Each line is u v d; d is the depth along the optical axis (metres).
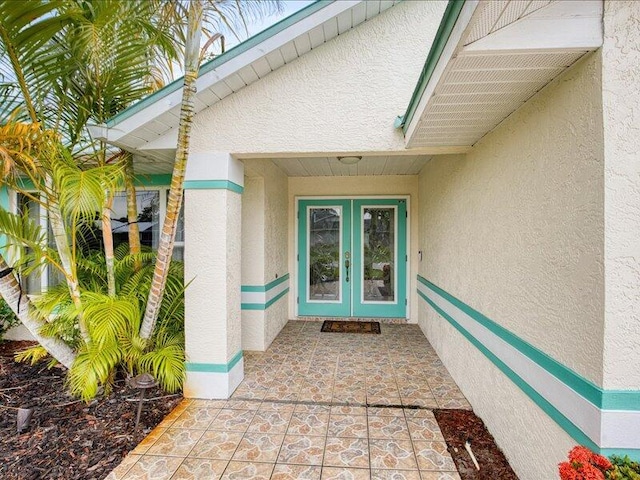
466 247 3.27
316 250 6.28
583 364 1.64
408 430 2.78
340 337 5.29
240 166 3.61
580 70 1.64
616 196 1.50
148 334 3.22
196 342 3.34
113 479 2.25
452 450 2.52
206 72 2.89
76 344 3.60
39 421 2.93
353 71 3.12
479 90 1.97
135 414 3.05
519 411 2.23
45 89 2.82
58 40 2.70
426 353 4.58
